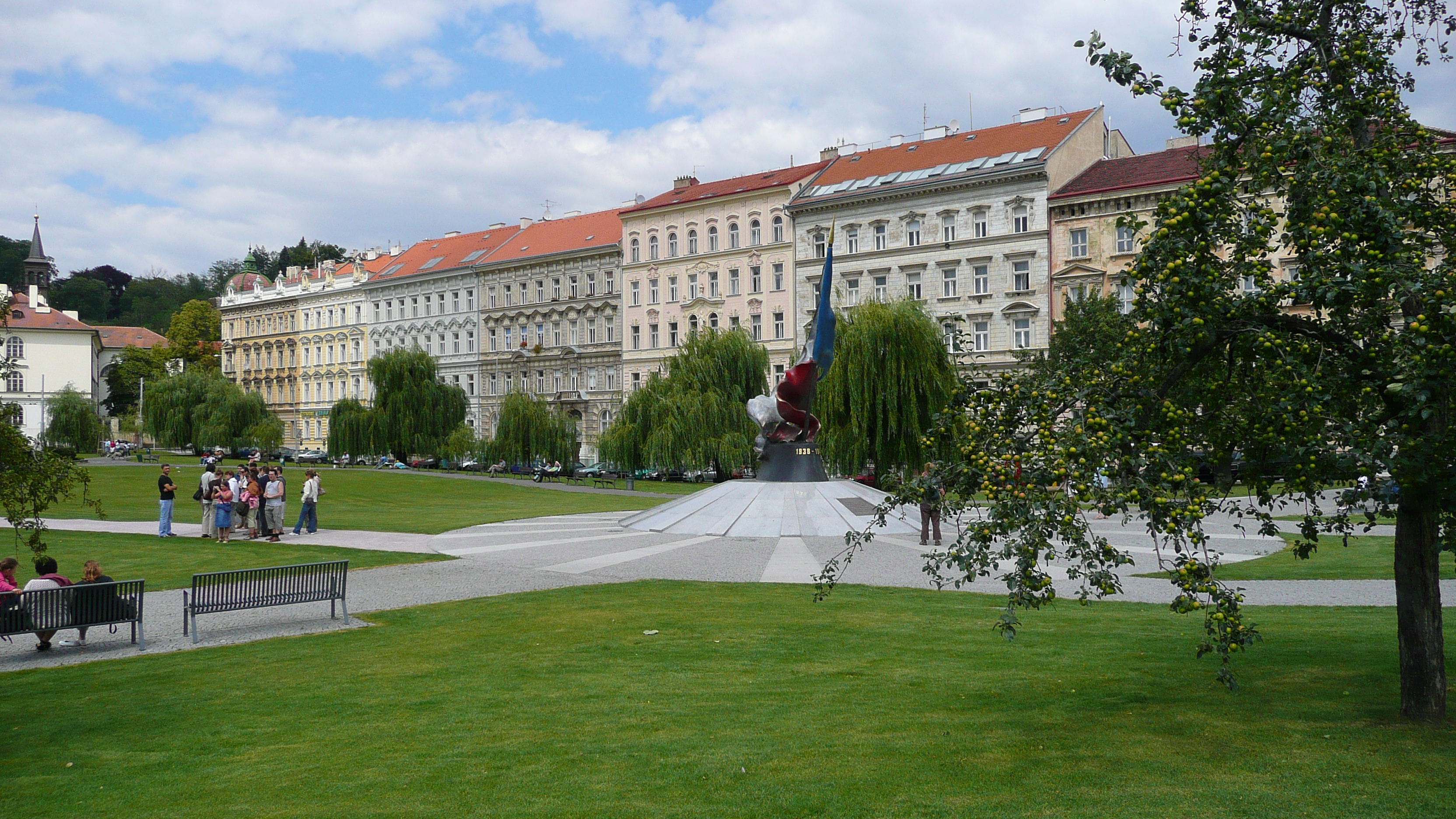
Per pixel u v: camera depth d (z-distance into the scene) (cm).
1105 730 874
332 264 11406
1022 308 6194
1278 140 782
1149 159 6091
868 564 2233
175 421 9219
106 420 12781
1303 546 860
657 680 1128
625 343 8400
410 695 1094
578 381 8825
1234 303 812
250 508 2831
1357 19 858
